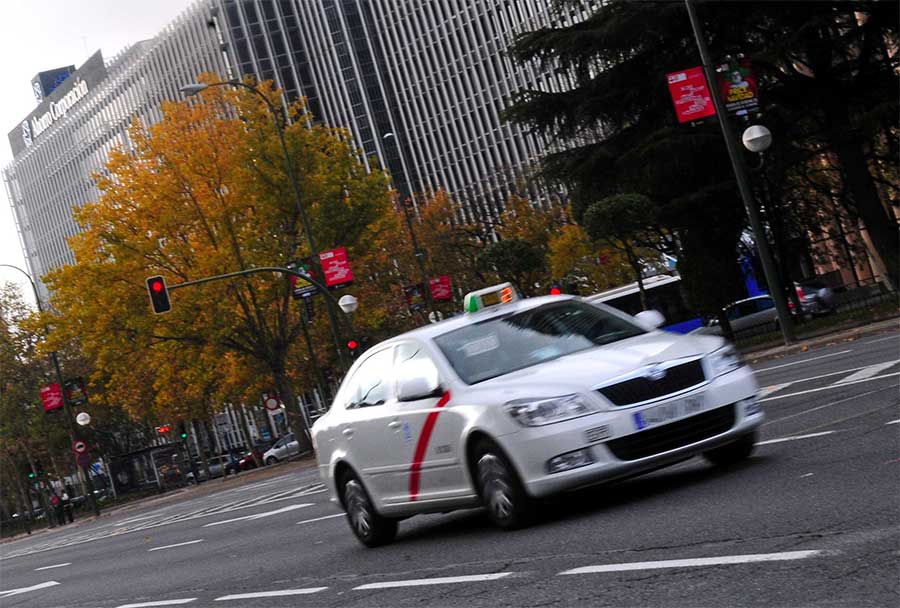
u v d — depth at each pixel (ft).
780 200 137.69
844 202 140.15
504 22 381.40
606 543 26.23
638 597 20.17
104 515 200.64
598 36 128.36
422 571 29.53
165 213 170.09
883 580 17.38
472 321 34.27
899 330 85.20
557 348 32.55
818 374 60.13
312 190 173.06
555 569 24.80
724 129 101.65
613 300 189.57
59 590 53.78
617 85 132.57
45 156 508.94
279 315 181.16
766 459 33.01
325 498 70.74
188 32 413.80
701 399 29.96
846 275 193.88
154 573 49.78
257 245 170.40
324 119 413.39
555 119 138.00
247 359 186.70
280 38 411.54
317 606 28.45
